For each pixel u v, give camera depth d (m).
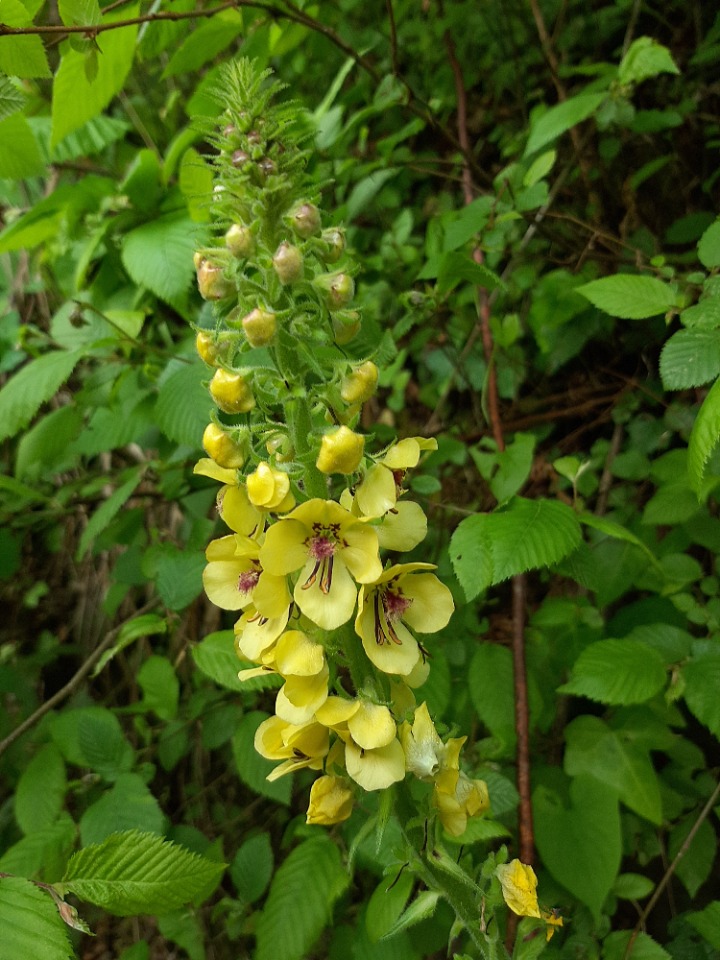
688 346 0.27
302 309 0.21
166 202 0.41
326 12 0.47
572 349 0.45
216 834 0.45
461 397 0.50
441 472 0.45
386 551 0.39
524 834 0.33
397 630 0.22
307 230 0.21
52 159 0.43
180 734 0.39
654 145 0.49
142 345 0.39
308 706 0.21
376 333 0.35
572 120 0.36
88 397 0.40
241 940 0.41
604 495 0.42
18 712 0.53
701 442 0.25
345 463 0.20
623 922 0.40
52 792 0.36
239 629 0.23
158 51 0.38
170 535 0.48
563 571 0.32
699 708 0.30
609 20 0.51
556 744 0.40
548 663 0.37
